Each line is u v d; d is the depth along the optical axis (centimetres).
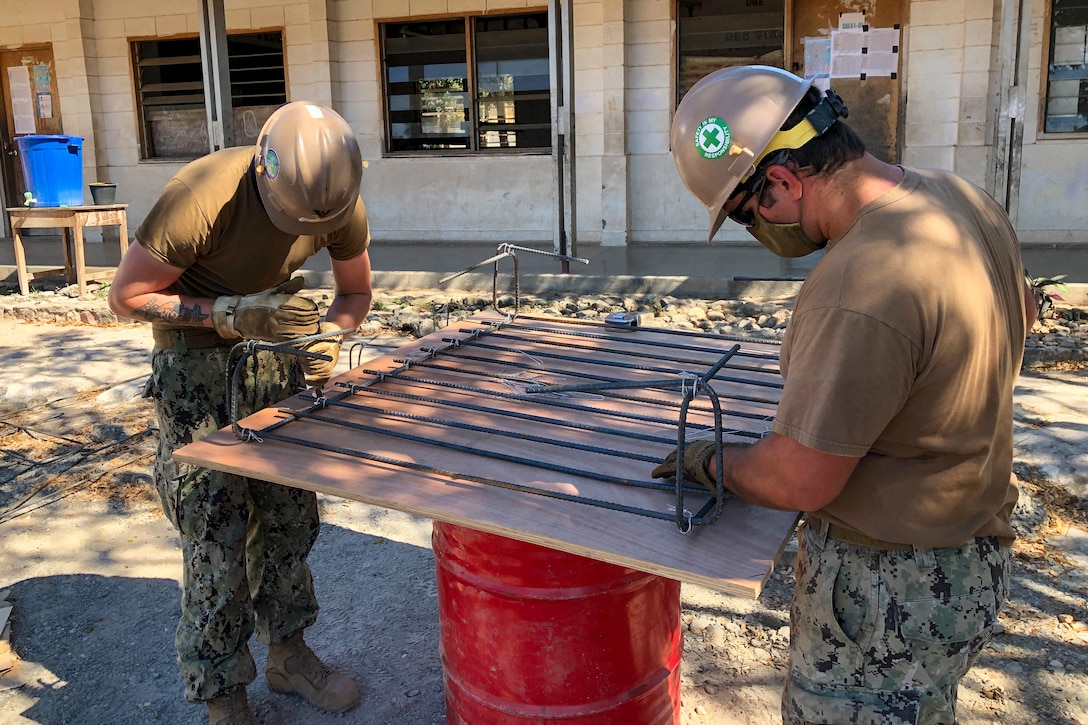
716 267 877
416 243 1154
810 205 161
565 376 251
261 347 209
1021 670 277
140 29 1202
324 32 1120
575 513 167
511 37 1094
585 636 203
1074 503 371
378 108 1144
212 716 251
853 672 168
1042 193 965
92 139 1238
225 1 1155
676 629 224
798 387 148
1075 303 672
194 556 241
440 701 276
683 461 163
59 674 294
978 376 150
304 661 275
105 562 366
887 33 977
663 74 1040
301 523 263
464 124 1139
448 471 186
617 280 788
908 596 161
